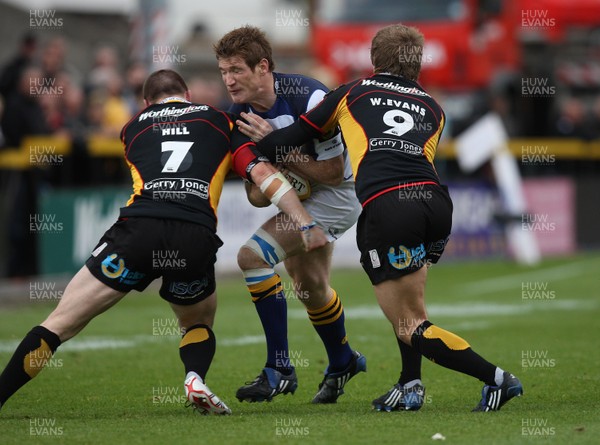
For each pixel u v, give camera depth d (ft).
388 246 59.72
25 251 137.90
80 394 70.85
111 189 147.23
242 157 62.54
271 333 65.72
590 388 71.51
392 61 64.34
